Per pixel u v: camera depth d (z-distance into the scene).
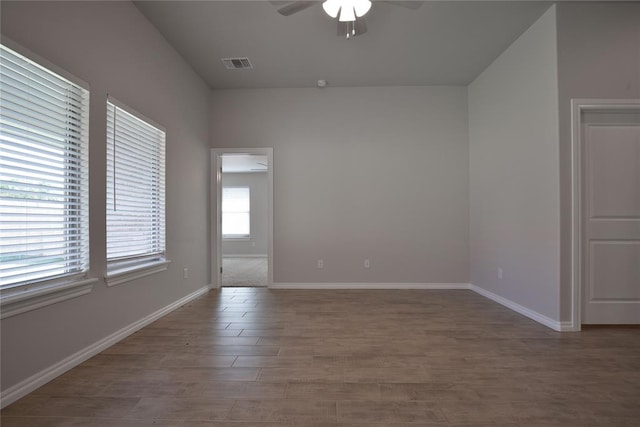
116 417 1.73
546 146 3.23
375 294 4.61
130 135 3.00
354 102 5.02
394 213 5.00
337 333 3.02
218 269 5.02
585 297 3.14
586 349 2.63
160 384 2.07
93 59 2.50
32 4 1.97
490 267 4.34
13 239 1.90
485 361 2.41
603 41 3.05
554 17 3.08
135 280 3.05
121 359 2.44
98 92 2.55
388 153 5.01
